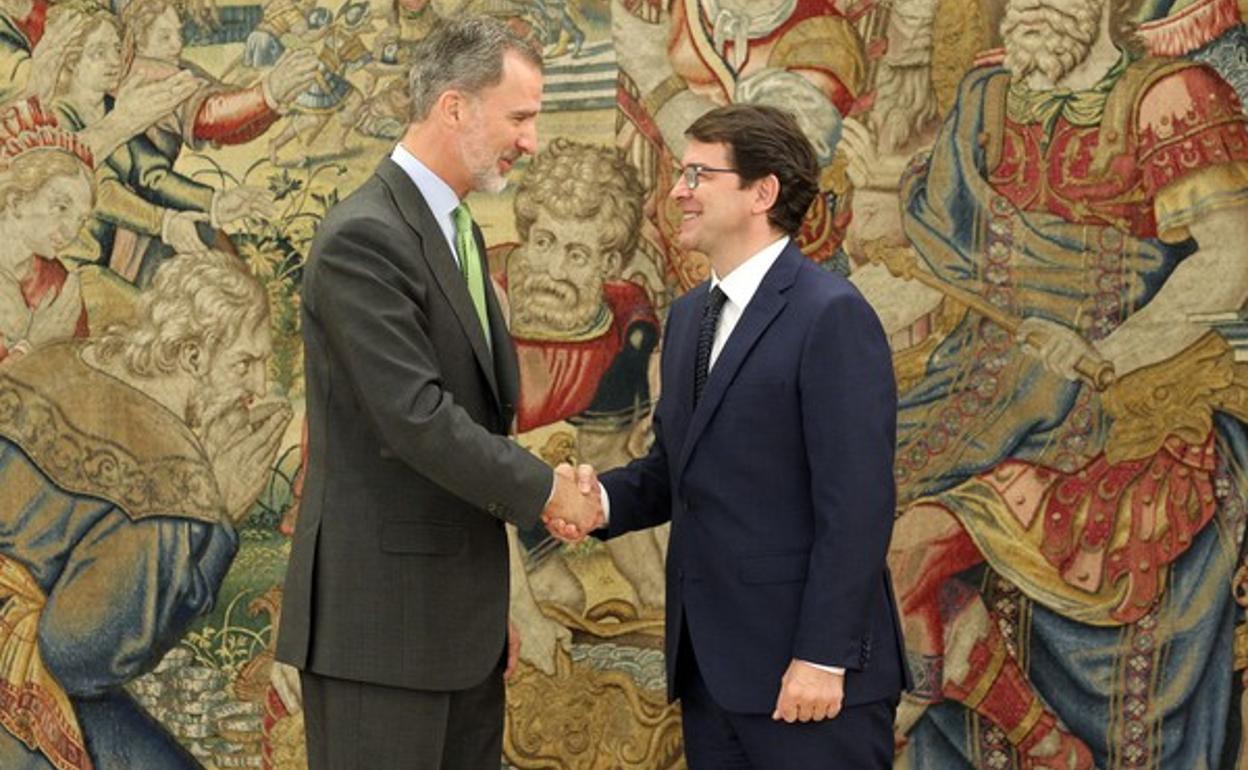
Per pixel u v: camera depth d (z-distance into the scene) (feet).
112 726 15.92
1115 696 15.87
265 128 15.66
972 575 15.89
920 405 15.81
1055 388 15.75
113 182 15.66
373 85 15.65
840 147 15.69
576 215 15.76
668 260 15.81
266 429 15.78
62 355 15.71
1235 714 15.81
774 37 15.65
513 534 15.89
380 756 12.33
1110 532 15.81
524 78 12.57
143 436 15.79
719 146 12.55
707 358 12.84
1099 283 15.69
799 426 12.16
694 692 12.96
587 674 15.99
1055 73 15.57
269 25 15.61
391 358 11.88
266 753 15.90
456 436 11.90
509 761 16.01
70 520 15.80
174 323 15.74
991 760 15.97
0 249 15.64
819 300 12.14
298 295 15.74
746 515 12.26
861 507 11.69
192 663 15.90
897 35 15.61
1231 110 15.51
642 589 15.97
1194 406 15.71
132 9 15.60
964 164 15.66
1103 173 15.61
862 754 12.12
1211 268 15.61
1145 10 15.48
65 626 15.83
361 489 12.36
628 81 15.70
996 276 15.71
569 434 15.89
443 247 12.53
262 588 15.83
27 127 15.61
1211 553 15.76
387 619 12.25
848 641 11.68
